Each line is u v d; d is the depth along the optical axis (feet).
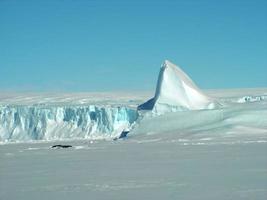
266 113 405.18
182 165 156.46
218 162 162.61
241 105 460.55
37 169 156.97
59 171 148.97
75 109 506.89
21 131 502.38
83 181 122.42
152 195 97.30
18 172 148.77
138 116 469.16
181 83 480.23
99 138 461.78
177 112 438.81
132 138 399.44
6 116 510.58
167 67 486.38
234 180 116.67
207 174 130.00
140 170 145.18
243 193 97.04
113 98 653.30
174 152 217.97
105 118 487.61
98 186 112.37
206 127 394.93
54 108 511.81
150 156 199.00
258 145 251.19
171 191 101.96
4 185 118.83
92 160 187.83
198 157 185.47
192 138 354.33
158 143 312.91
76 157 206.49
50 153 241.55
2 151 271.90
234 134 359.66
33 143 408.67
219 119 410.93
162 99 465.47
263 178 119.14
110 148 273.54
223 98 636.07
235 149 223.71
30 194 103.30
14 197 100.01
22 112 508.12
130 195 98.12
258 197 91.86
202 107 469.16
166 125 419.54
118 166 160.04
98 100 622.54
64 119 512.22
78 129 495.00
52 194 102.42
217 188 104.58
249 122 396.37
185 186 108.68
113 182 118.83
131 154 215.10
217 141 307.99
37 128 499.51
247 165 150.30
